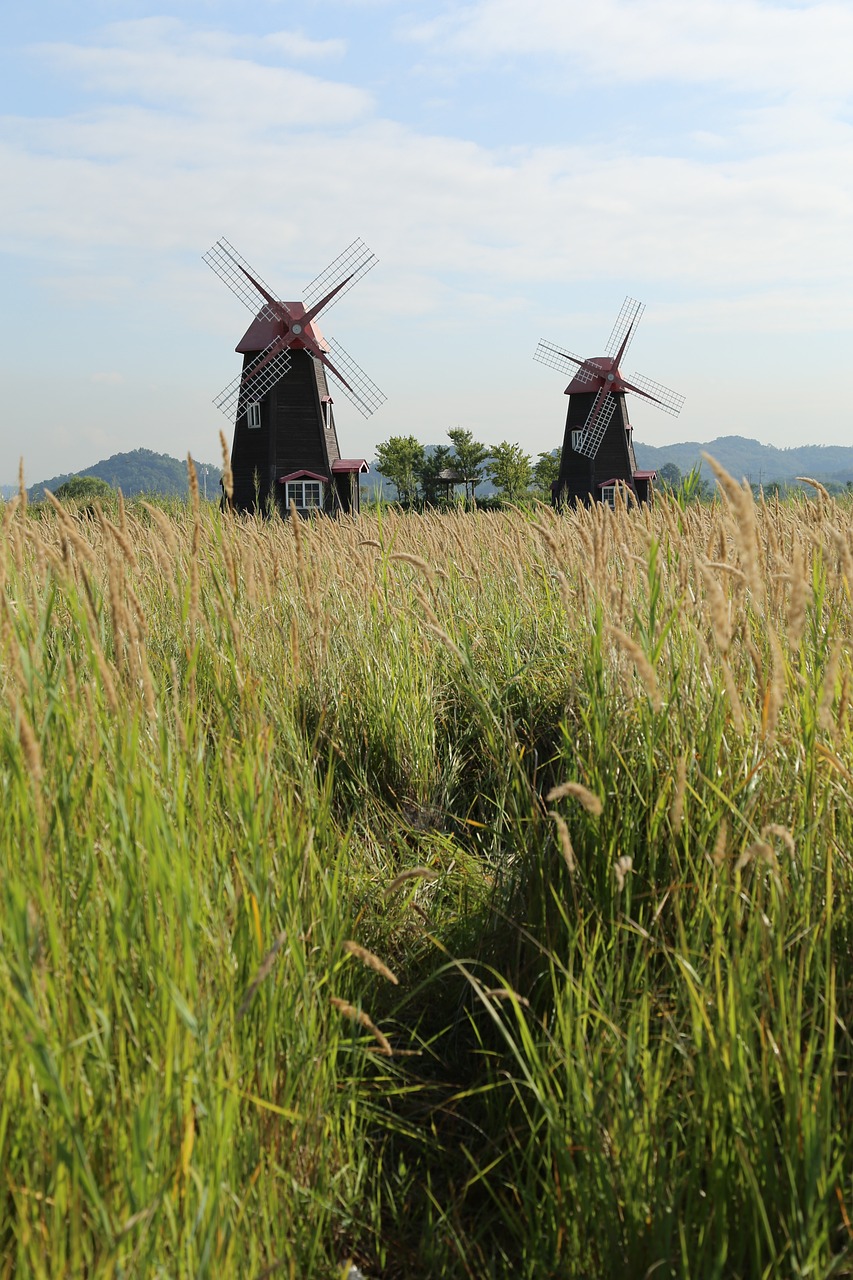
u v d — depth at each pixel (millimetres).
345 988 3217
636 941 3020
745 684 3602
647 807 3348
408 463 61312
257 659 5055
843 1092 2393
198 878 2551
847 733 3168
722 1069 2225
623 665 3824
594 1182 2213
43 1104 2070
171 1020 2062
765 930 2492
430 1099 3135
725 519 4047
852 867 2934
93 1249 1829
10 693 2703
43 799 2535
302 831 3346
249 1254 2082
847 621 3867
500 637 5934
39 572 4117
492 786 5176
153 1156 1922
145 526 7566
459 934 3719
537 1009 3141
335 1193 2578
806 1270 1890
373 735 5289
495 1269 2477
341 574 6520
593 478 45656
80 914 2418
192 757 3188
